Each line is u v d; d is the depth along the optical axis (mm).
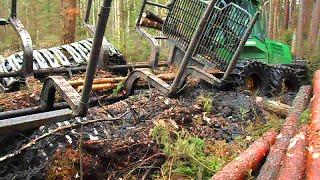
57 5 23047
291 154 3219
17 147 3748
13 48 19906
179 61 7723
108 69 6793
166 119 4223
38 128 3881
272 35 21453
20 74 5883
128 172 3518
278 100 6324
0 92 5836
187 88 5746
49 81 4094
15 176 3410
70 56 7121
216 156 3814
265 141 3844
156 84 5191
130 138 3770
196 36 4750
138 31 7910
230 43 6336
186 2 7406
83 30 16062
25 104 4695
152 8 25656
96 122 3967
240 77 6309
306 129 3727
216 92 5910
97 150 3553
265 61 7812
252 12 7727
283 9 22969
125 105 4633
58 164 3336
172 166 3602
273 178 3064
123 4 22609
